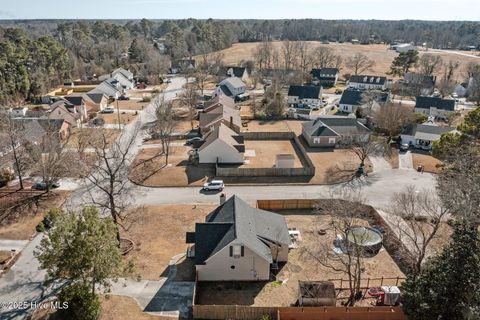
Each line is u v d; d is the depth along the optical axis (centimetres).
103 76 13788
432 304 2631
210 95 11469
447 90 11562
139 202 5025
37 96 11206
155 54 17000
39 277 3569
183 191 5369
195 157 6500
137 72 15050
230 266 3512
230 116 7844
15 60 11162
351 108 9831
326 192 5338
